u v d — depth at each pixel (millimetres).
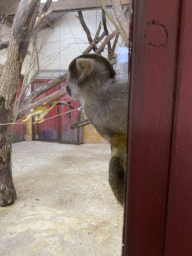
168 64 588
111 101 1542
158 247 696
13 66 4137
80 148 10336
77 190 5582
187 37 566
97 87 1604
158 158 646
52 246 3461
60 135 11344
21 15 3799
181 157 628
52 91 9992
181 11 555
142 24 578
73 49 9164
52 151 9688
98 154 9227
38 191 5512
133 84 621
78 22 9047
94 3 6070
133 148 659
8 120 4578
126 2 4898
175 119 612
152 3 560
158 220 681
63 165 7695
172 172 641
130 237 720
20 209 4621
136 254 723
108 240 3621
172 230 667
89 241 3598
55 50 9195
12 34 3912
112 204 4863
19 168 7309
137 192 683
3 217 4301
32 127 11773
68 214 4438
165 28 569
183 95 598
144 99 622
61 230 3891
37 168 7332
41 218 4277
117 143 1602
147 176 664
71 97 1742
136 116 638
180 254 673
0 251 3348
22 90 4664
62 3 6316
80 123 2451
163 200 667
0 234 3758
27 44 4121
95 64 1617
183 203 649
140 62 601
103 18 6121
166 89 604
